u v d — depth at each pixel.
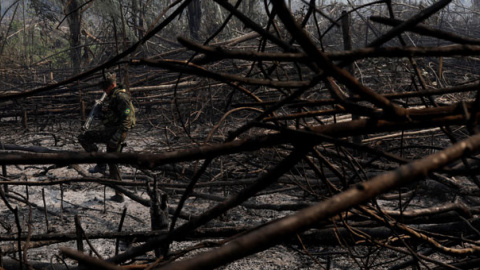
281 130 1.21
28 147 6.79
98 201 5.09
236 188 5.26
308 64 1.13
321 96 7.58
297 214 0.66
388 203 4.69
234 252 0.64
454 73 9.60
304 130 1.22
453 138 1.60
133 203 5.07
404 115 1.17
